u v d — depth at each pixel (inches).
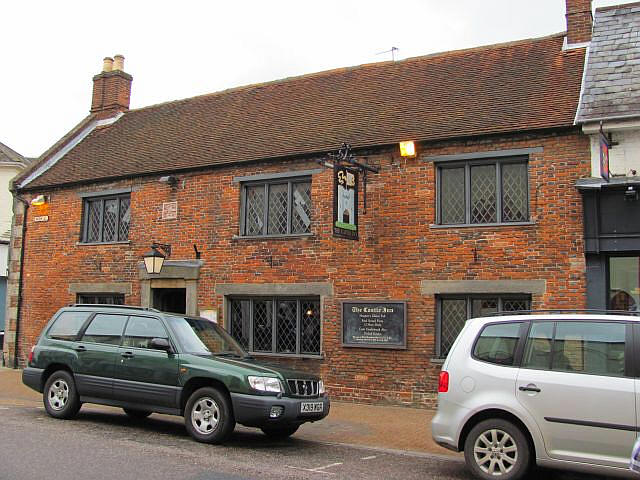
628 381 237.8
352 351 478.0
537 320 262.7
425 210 465.7
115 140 684.7
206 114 657.6
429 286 456.8
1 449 281.1
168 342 340.5
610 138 418.3
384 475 266.4
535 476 273.6
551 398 246.5
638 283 413.1
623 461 232.5
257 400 307.7
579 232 420.2
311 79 637.3
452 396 266.1
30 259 647.8
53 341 385.7
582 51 504.4
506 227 440.5
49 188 645.9
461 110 491.2
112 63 765.9
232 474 253.3
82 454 277.1
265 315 523.8
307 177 516.1
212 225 548.7
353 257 485.1
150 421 385.1
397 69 591.2
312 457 299.4
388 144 477.7
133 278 583.2
